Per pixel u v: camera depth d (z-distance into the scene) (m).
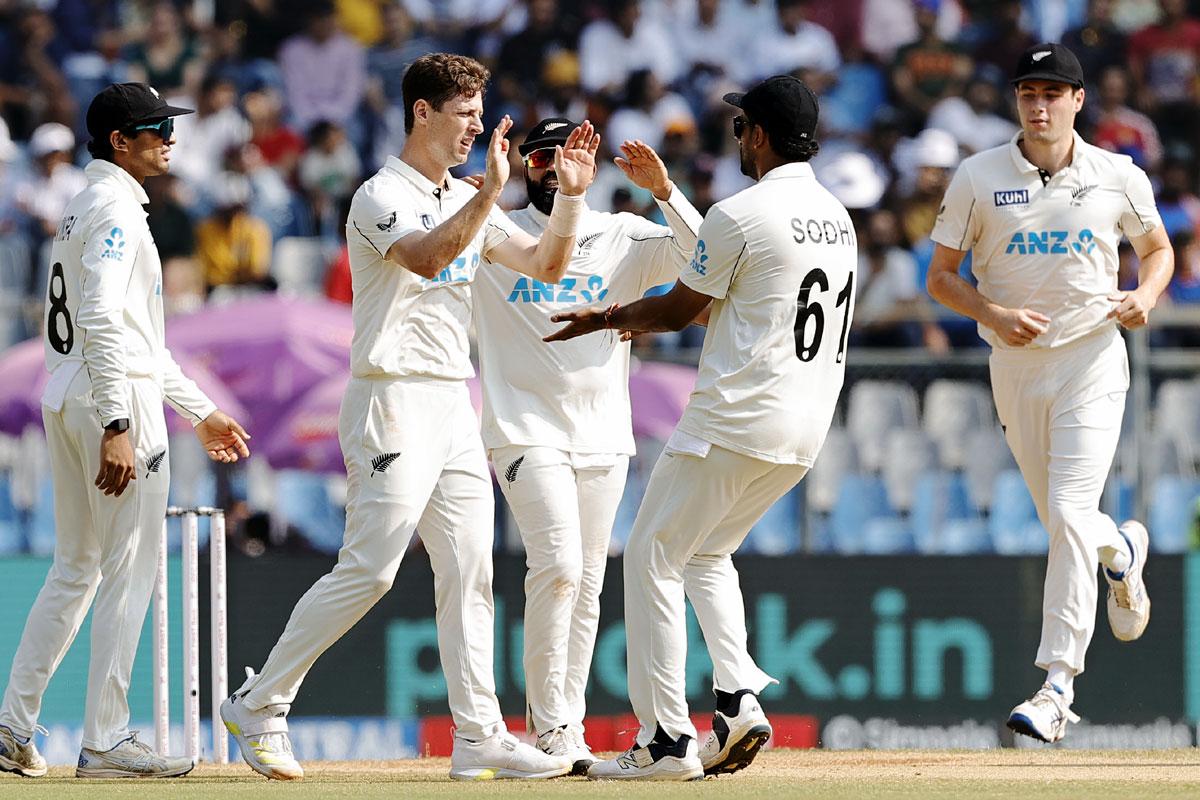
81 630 26.62
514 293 21.48
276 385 35.41
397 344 19.23
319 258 47.28
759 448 18.08
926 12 52.62
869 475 37.91
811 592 28.58
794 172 18.34
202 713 26.75
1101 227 21.78
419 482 19.31
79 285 19.81
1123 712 28.59
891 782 18.84
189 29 51.56
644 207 39.44
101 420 19.33
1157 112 52.97
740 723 18.92
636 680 18.83
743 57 52.41
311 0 51.78
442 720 27.39
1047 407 22.11
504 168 18.25
